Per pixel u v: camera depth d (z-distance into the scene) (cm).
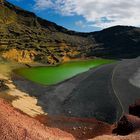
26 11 16225
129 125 4053
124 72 9412
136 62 12288
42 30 15838
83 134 4384
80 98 6219
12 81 7400
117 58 16562
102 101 6000
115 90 6850
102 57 16362
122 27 19800
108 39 18812
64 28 18188
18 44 12144
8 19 14788
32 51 12112
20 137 2784
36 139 2900
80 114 5306
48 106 5628
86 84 7462
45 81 8100
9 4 15750
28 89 6725
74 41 16975
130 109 5025
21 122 3247
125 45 18400
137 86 7494
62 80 8419
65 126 4641
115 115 5259
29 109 5162
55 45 14288
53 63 12262
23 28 14425
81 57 15125
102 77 8250
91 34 19812
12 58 11031
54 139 3169
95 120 5022
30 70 9988
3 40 11781
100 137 3525
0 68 9025
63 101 6016
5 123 2878
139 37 18988
